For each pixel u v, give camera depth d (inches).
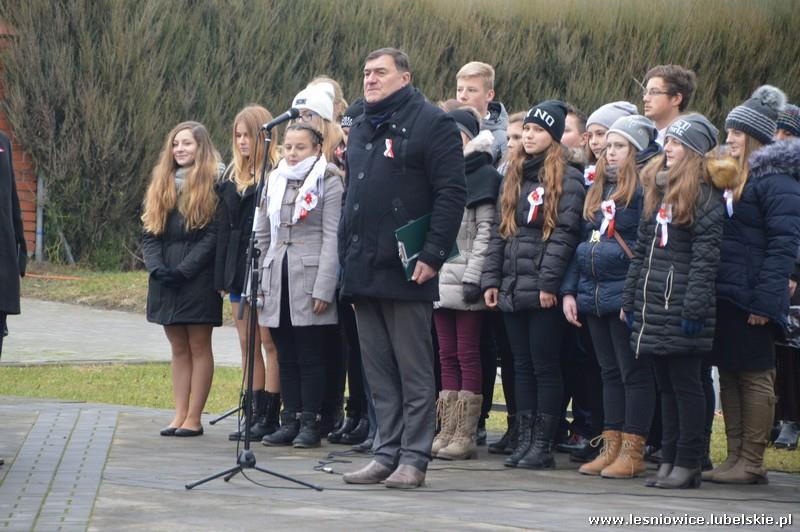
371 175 553.0
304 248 673.0
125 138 1601.9
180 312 701.9
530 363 625.6
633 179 592.1
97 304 1443.2
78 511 477.4
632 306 567.2
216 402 858.1
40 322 1290.6
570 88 1651.1
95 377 942.4
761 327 573.6
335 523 455.8
